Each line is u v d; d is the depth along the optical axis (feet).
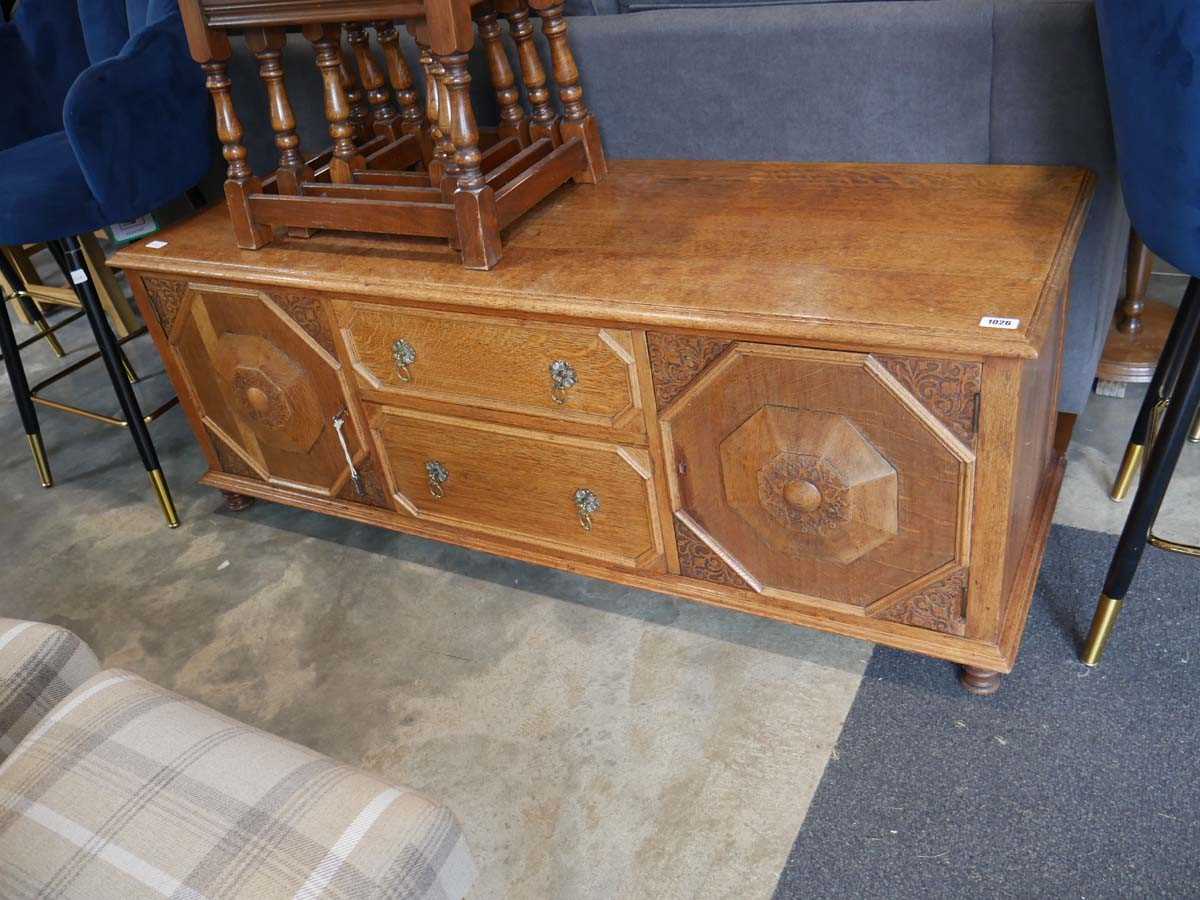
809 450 4.28
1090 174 4.66
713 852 4.25
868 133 5.08
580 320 4.49
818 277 4.24
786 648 5.16
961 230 4.40
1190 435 6.08
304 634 5.79
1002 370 3.72
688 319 4.18
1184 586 5.10
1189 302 4.83
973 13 4.52
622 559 5.31
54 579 6.54
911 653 5.00
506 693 5.18
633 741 4.80
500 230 5.13
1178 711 4.50
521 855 4.37
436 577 6.06
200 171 6.35
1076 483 5.90
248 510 6.94
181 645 5.85
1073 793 4.24
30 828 2.86
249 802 2.80
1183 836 4.01
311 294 5.24
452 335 4.93
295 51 6.38
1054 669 4.79
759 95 5.20
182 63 6.04
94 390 8.65
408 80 5.75
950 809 4.26
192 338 5.98
